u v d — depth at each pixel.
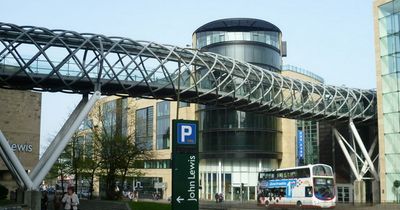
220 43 75.69
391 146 49.41
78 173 49.84
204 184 75.88
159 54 39.12
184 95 41.78
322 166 44.50
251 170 73.69
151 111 89.25
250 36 75.62
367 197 60.50
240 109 47.28
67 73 35.41
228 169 74.00
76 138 49.44
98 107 51.25
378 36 51.75
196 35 79.44
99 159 47.59
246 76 44.16
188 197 20.00
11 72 34.12
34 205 31.83
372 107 58.78
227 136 73.06
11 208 27.50
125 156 45.88
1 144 32.47
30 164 56.25
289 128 76.19
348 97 55.84
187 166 20.17
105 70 36.47
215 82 41.84
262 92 45.91
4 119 55.19
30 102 57.38
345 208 44.84
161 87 39.22
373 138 61.59
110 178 46.06
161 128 85.88
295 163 75.75
